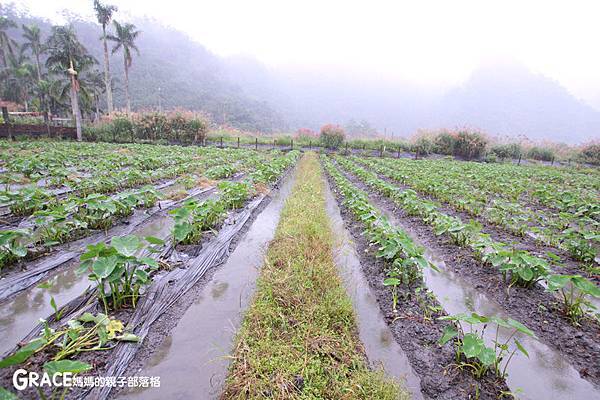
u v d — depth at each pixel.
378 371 2.95
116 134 26.88
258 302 3.80
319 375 2.82
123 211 6.78
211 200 6.55
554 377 3.06
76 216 5.66
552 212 9.01
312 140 31.72
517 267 4.29
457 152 29.16
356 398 2.64
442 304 4.23
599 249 6.22
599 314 3.57
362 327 3.69
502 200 8.99
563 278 3.76
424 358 3.18
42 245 5.18
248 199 8.93
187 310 3.89
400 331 3.57
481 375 2.94
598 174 20.86
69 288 4.31
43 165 9.81
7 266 4.54
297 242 5.48
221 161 15.28
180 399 2.69
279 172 12.66
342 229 7.01
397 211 8.53
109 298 3.73
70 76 27.95
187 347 3.27
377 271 4.94
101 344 3.07
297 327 3.43
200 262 5.00
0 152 14.17
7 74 41.25
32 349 2.50
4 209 6.76
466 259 5.43
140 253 5.06
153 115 27.45
